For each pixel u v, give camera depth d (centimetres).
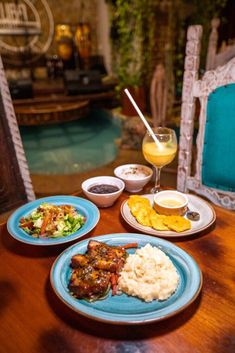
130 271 76
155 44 530
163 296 70
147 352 60
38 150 495
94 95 657
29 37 677
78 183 344
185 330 65
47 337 64
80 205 112
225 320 67
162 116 440
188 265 79
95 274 74
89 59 743
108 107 682
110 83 683
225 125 141
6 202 156
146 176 127
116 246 89
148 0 503
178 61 562
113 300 71
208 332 64
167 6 509
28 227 99
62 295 70
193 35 135
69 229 97
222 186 150
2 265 86
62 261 81
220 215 108
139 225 101
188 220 102
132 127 439
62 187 336
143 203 111
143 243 90
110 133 572
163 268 76
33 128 601
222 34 534
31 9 654
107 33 710
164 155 118
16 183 159
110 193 111
